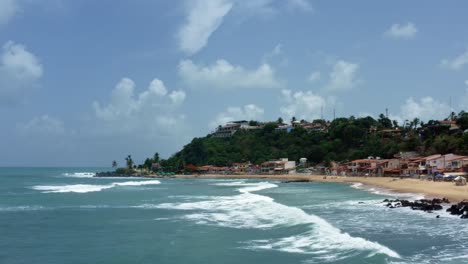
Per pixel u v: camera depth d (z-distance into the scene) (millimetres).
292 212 41844
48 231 34625
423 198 55812
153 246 28203
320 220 36031
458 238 28297
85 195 73062
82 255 25938
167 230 34406
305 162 171375
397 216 38781
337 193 70188
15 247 28344
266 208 47438
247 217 41219
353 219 37188
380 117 190375
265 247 27062
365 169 130375
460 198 52312
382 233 30266
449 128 140500
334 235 29578
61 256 25766
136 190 88125
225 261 23891
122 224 37938
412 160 113188
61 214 45375
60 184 115812
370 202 52375
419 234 29797
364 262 22328
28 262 24438
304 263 22703
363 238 28453
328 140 179625
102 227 36375
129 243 29297
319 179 127875
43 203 57875
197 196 69500
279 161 172250
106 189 92000
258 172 176000
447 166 96562
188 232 33312
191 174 192375
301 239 28969
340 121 193250
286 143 195750
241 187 96938
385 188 78250
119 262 24219
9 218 42438
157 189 92000
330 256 23938
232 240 29625
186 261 24156
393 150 142125
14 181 136125
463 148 112625
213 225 36594
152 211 47500
